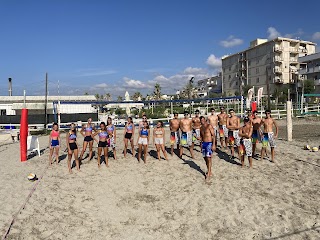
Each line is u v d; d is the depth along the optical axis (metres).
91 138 10.04
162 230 4.98
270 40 53.00
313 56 45.25
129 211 5.74
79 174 8.31
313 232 4.73
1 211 5.62
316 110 28.41
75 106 29.73
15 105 30.66
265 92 54.81
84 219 5.41
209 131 7.54
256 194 6.41
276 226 4.97
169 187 7.05
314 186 6.83
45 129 20.89
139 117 28.81
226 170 8.34
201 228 5.00
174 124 10.29
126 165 9.23
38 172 8.54
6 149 13.30
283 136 15.16
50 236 4.77
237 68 63.12
